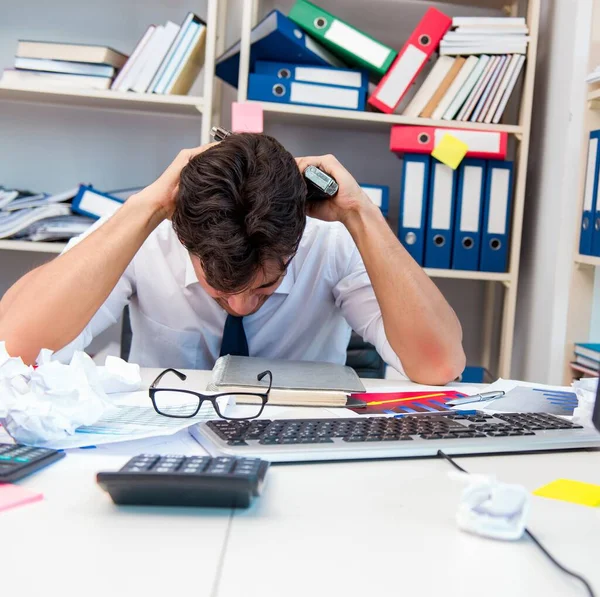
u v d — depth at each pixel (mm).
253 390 935
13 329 1070
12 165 2379
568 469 691
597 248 1762
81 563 445
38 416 676
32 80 2020
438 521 542
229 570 444
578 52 1988
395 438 719
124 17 2357
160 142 2412
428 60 2213
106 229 1175
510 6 2361
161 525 514
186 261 1442
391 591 423
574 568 464
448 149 2021
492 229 2088
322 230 1481
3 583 413
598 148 1763
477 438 734
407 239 2080
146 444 717
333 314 1550
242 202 924
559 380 1994
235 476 539
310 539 498
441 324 1183
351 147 2449
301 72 2033
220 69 2166
